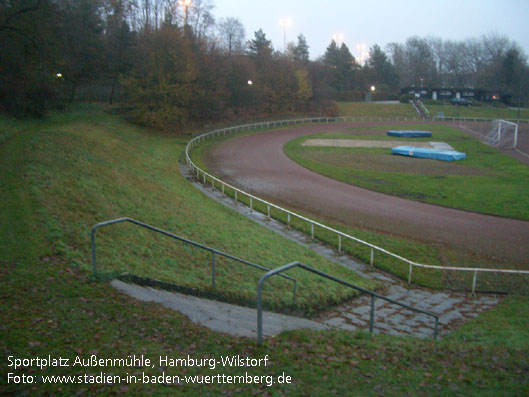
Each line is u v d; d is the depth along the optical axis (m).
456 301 13.66
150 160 30.72
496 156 41.94
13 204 12.51
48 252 9.39
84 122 36.44
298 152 42.75
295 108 79.75
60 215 12.34
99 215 13.77
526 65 127.25
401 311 12.26
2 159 17.91
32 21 30.33
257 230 18.94
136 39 52.25
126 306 7.17
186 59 47.75
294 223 21.12
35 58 32.47
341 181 30.44
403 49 155.25
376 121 76.56
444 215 22.88
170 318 6.91
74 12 42.59
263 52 77.94
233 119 64.38
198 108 56.53
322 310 11.65
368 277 15.47
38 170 16.92
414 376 5.82
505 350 7.71
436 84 141.00
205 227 16.61
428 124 72.00
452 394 5.35
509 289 14.70
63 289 7.55
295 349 6.24
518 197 26.16
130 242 11.77
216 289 9.77
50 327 6.05
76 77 43.75
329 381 5.34
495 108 94.19
